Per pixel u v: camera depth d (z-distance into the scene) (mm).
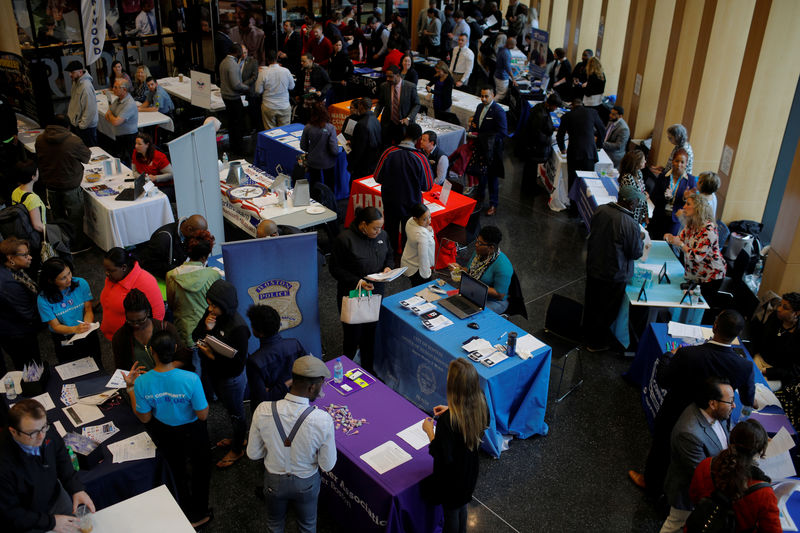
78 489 3500
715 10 8422
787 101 7375
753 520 3473
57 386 4594
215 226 7707
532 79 13328
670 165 7602
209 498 4766
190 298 5191
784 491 3922
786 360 5219
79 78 9352
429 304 5715
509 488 4957
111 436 4156
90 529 3275
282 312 5734
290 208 7570
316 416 3674
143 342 4566
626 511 4781
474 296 5699
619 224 5879
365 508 4184
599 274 6051
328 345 6543
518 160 11641
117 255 4996
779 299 5535
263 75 10859
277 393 4488
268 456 3746
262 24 15188
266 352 4375
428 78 14703
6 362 6363
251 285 5547
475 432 3709
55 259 4980
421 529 4230
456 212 7727
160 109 10773
